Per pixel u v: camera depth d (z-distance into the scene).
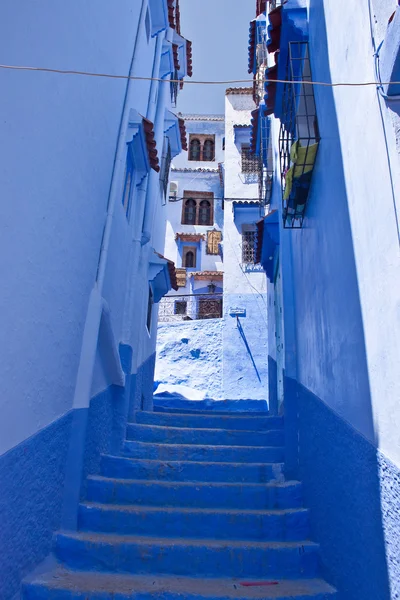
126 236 6.05
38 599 2.85
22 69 2.54
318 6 4.10
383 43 2.21
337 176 3.26
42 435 3.16
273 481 4.67
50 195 3.14
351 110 2.88
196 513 3.87
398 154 2.01
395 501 2.02
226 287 14.25
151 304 9.20
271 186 8.27
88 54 3.93
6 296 2.52
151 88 7.73
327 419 3.49
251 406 11.27
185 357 14.08
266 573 3.45
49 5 2.95
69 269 3.66
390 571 2.07
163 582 3.26
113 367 4.95
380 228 2.27
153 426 5.61
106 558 3.42
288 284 5.92
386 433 2.16
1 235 2.43
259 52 8.78
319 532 3.57
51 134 3.09
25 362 2.83
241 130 16.33
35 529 3.06
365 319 2.54
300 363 5.11
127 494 4.16
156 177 8.36
